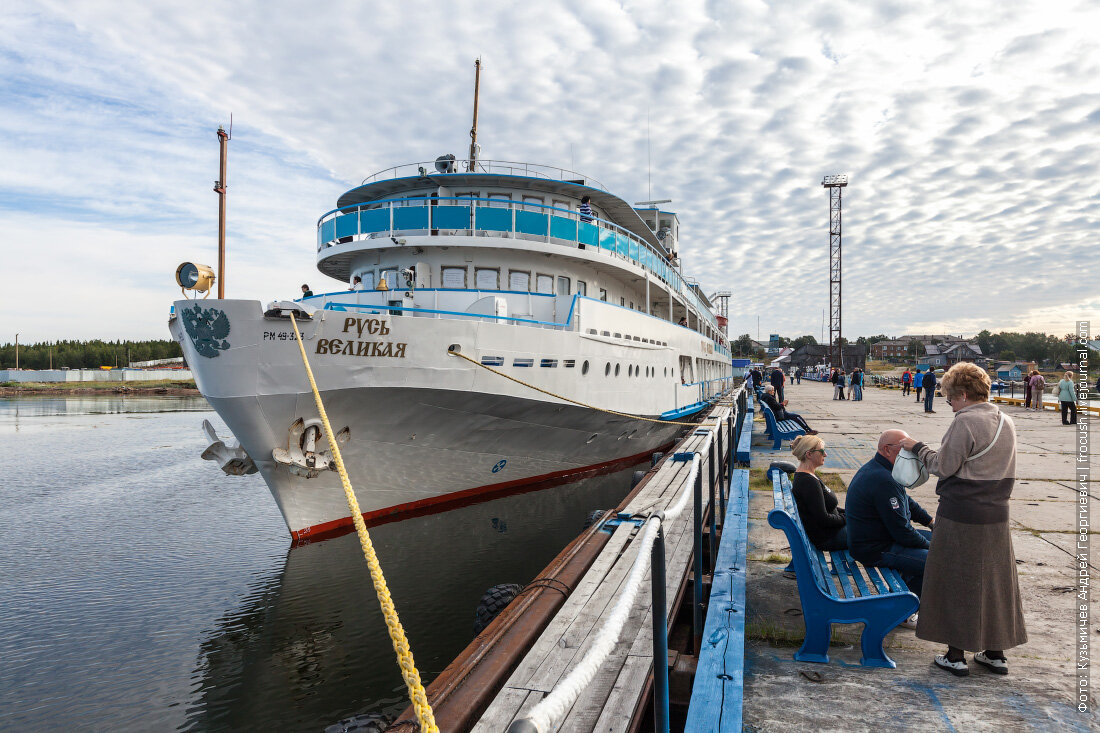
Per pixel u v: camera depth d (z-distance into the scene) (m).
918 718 3.02
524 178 13.88
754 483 9.08
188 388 90.06
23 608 8.09
